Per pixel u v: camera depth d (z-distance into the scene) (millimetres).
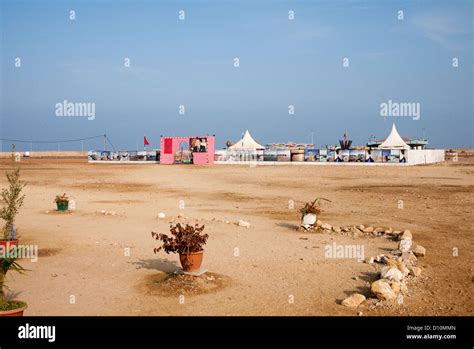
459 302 8961
